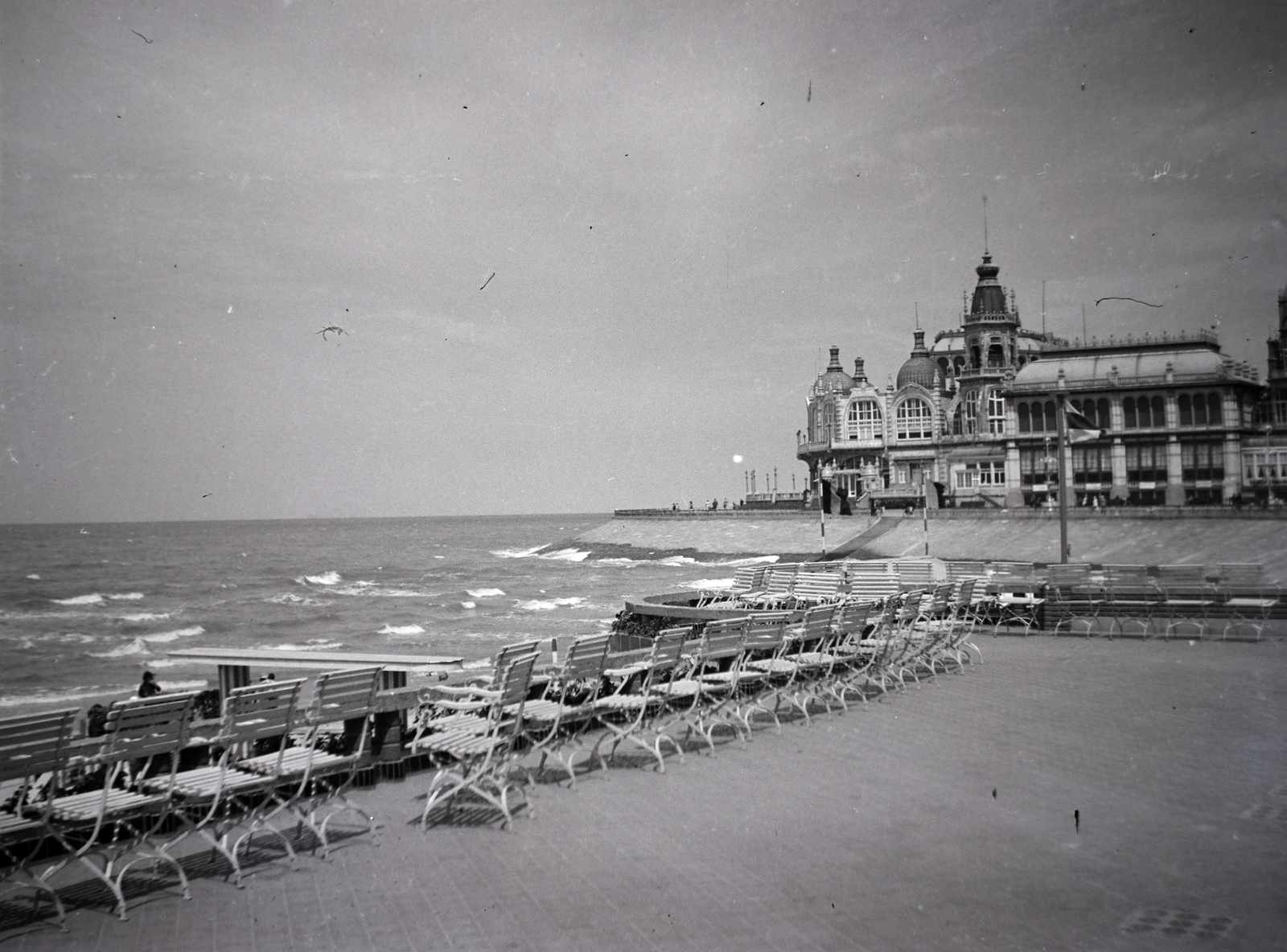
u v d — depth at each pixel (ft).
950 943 24.31
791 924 25.49
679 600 78.38
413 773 39.63
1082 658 65.57
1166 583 82.38
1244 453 282.97
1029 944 24.27
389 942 24.72
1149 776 38.01
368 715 35.12
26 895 28.37
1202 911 26.09
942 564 82.33
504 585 331.36
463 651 173.27
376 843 31.78
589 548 465.88
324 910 26.68
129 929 25.72
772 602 71.61
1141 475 290.15
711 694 45.44
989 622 83.25
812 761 40.60
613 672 40.63
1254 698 51.96
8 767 25.50
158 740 28.35
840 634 51.78
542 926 25.46
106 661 180.55
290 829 33.37
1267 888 27.53
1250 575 83.97
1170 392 284.61
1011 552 255.91
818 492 396.16
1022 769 39.14
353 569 421.59
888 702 51.83
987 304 362.94
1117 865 29.27
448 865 29.78
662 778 38.52
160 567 435.53
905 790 36.50
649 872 29.07
